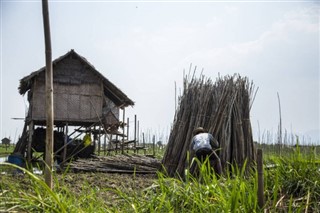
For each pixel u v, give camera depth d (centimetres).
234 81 1069
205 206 456
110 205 557
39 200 436
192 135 1055
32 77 2014
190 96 1127
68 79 2122
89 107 2133
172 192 507
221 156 979
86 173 1245
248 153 984
